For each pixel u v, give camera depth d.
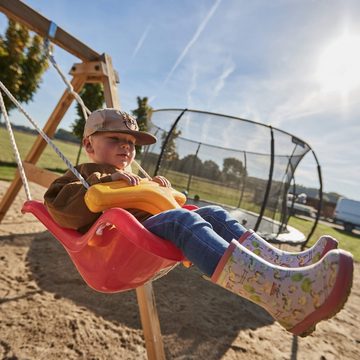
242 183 6.97
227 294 3.79
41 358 2.08
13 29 9.05
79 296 2.99
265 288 0.96
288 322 0.95
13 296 2.78
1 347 2.12
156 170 5.66
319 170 6.83
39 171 3.92
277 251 1.29
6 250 3.77
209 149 7.08
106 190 1.19
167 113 6.11
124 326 2.61
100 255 1.33
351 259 0.81
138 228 1.07
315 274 0.89
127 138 1.58
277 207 6.60
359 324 3.69
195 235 1.10
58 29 3.04
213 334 2.79
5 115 1.88
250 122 5.49
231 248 1.02
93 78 3.65
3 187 6.84
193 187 7.14
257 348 2.70
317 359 2.74
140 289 2.16
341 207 18.02
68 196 1.37
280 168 6.48
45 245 4.17
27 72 9.77
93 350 2.25
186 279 4.06
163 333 2.65
